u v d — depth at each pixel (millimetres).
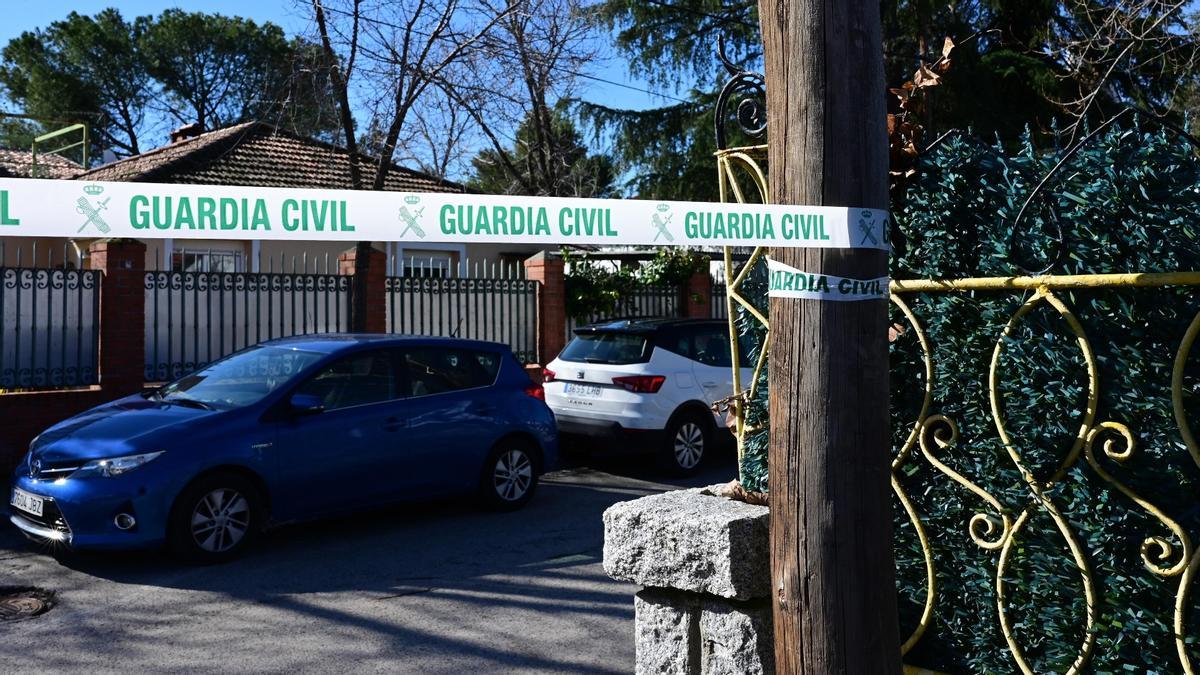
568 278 14992
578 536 7820
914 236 3330
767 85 3000
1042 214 3020
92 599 6160
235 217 2838
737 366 4074
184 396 7586
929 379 3270
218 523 6938
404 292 13227
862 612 2785
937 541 3359
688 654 3428
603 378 10391
